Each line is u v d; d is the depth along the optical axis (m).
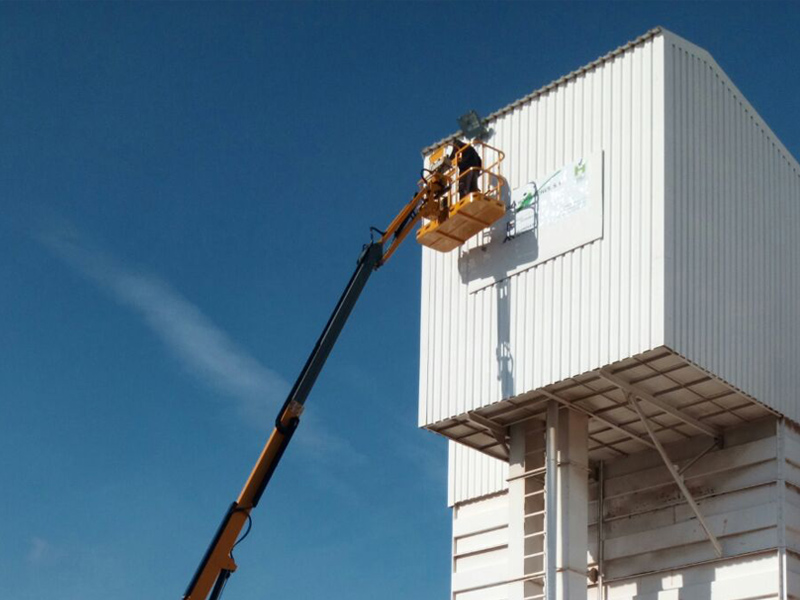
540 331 33.53
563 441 33.84
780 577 32.56
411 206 35.84
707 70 34.34
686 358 31.11
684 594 34.31
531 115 35.62
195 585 31.16
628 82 33.56
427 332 36.53
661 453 33.56
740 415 34.44
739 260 33.84
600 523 36.94
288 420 33.06
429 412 35.69
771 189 35.97
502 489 39.53
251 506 32.28
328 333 34.16
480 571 39.00
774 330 34.53
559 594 32.53
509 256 34.91
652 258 31.58
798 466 34.28
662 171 32.06
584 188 33.59
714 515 34.47
